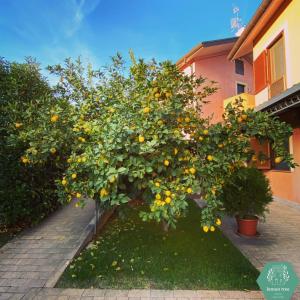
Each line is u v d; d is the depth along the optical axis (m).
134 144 2.92
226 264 4.07
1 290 3.40
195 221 6.29
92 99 4.37
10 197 5.29
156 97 3.83
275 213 7.30
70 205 7.82
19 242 4.97
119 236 5.39
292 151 8.09
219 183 3.47
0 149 5.14
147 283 3.54
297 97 5.99
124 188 3.21
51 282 3.57
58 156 4.01
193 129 3.63
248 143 3.42
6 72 6.26
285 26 8.36
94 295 3.26
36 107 4.26
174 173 3.27
